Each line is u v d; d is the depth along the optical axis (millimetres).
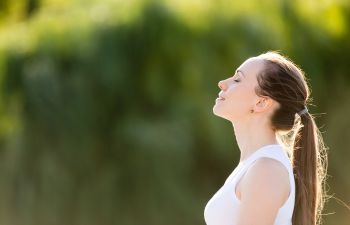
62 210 26172
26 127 26219
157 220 26062
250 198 5828
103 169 26266
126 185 26250
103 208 26203
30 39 26250
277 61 6262
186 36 26078
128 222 26188
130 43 26109
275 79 6160
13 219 26391
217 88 25984
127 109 26203
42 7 32406
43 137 26172
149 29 26078
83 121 25859
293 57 27500
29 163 26312
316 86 28047
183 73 26062
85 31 26047
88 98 25750
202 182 26453
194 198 26203
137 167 26062
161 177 25922
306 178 6402
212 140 25969
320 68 28203
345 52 28844
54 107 25734
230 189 6012
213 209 6129
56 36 26047
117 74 25797
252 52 25781
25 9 34188
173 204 26047
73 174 26172
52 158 26125
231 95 6277
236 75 6344
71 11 27000
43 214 26203
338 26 29047
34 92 25672
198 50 25938
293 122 6281
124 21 26172
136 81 26188
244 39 25859
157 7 26203
